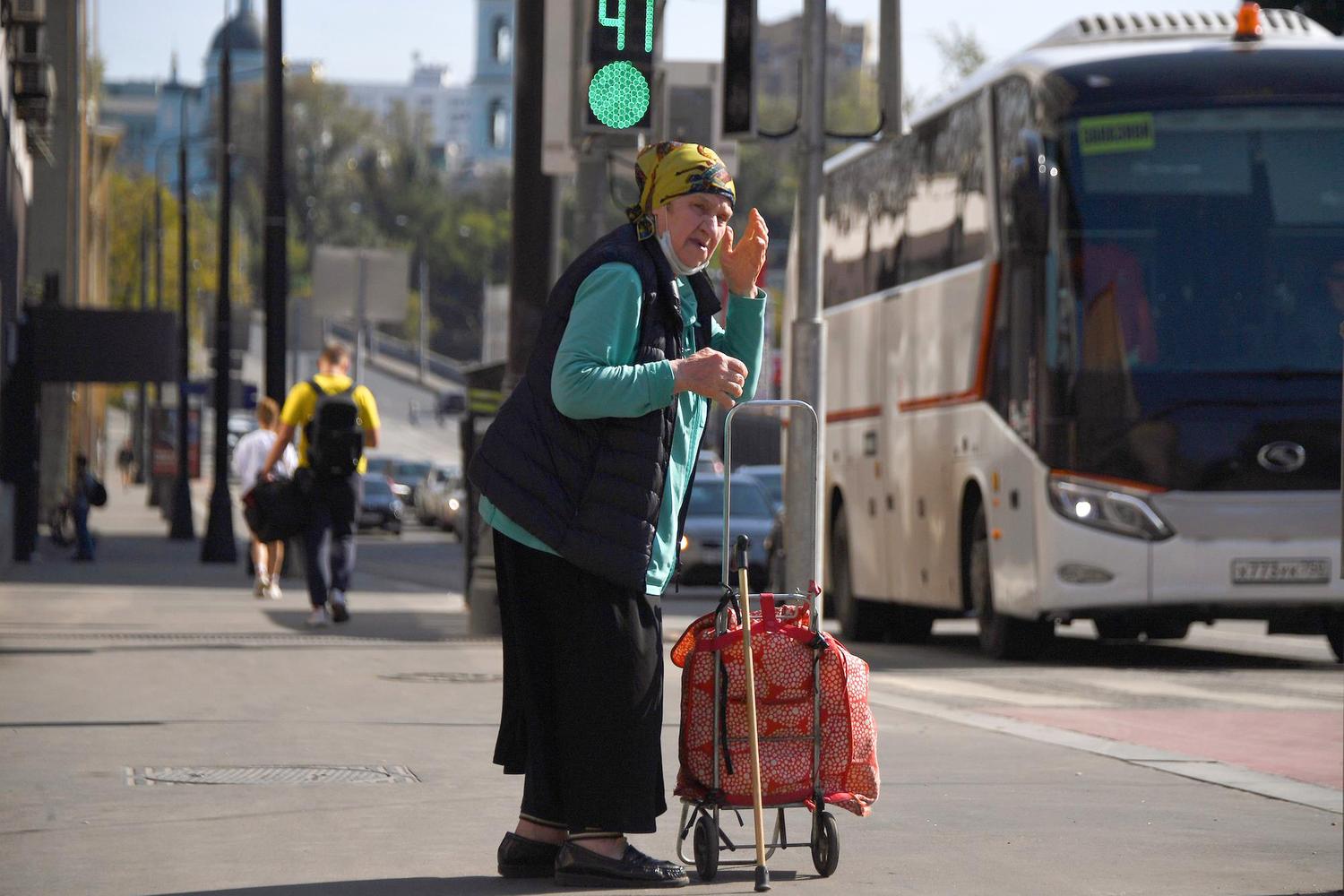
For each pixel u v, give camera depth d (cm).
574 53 2608
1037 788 1745
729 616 1295
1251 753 2066
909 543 3994
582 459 1213
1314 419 3225
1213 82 3284
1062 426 3241
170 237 19575
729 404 1200
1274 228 3253
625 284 1209
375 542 11062
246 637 3434
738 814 1280
